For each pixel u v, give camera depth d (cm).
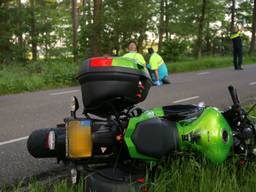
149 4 3219
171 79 1909
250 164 468
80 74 455
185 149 429
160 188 400
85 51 2653
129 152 412
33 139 467
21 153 682
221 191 398
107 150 430
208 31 5112
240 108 476
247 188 418
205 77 1959
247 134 472
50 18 4441
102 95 442
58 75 1800
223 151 427
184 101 1202
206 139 420
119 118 455
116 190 395
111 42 2898
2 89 1544
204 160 425
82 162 436
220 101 1183
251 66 2689
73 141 397
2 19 3081
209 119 429
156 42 3919
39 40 3778
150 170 421
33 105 1201
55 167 604
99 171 429
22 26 3306
